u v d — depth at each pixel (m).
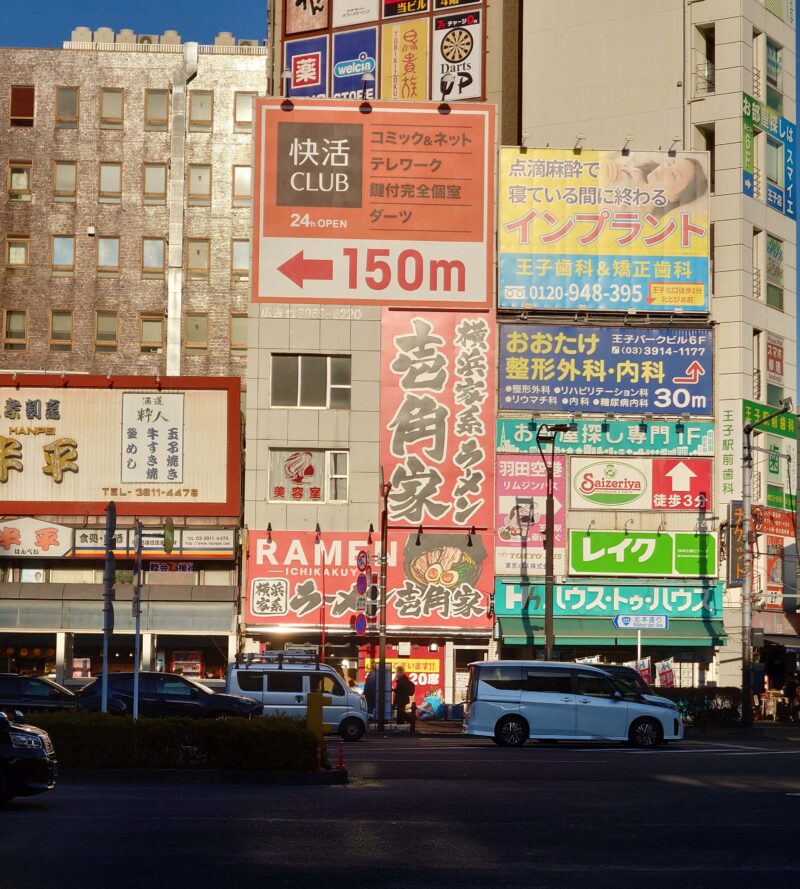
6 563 53.28
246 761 24.47
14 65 60.97
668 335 54.44
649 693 36.06
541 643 52.28
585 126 61.47
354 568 52.75
